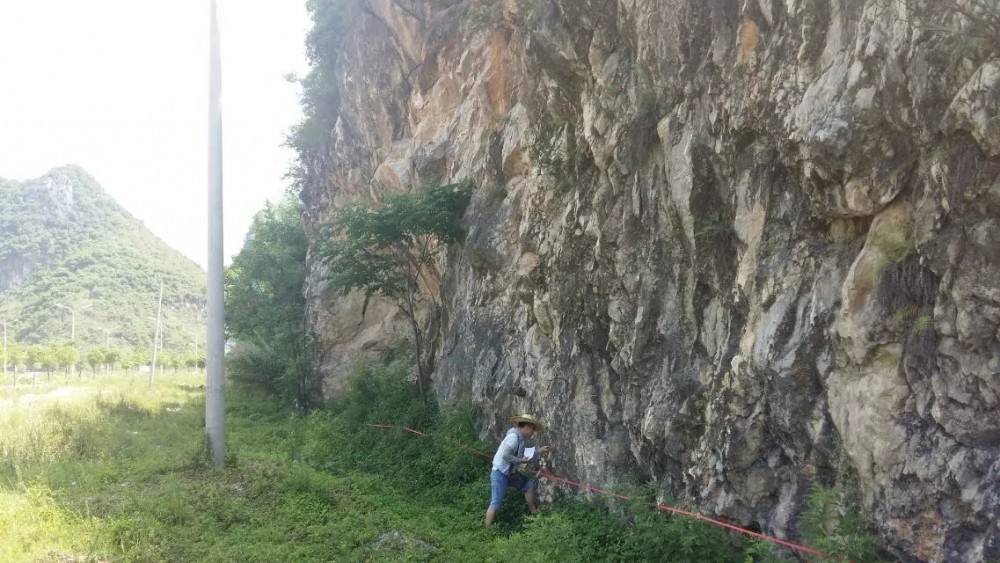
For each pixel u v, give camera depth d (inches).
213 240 390.3
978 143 145.1
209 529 265.9
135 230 4896.7
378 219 477.1
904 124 164.9
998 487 139.9
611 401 290.8
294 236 930.1
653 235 271.9
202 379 1546.5
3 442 408.5
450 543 266.1
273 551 241.8
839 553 165.5
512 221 416.8
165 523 267.3
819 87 187.0
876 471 163.6
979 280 145.8
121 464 377.7
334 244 541.3
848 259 184.7
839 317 176.1
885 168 170.1
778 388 193.8
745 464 207.6
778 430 197.5
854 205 178.4
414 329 508.1
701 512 220.7
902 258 164.4
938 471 151.0
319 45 841.5
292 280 850.8
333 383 663.1
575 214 325.1
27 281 4284.0
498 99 493.7
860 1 180.9
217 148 401.7
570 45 323.0
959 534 147.3
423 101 613.0
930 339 154.7
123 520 258.2
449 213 481.1
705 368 238.4
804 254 198.5
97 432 451.8
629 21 281.3
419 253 555.8
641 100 274.8
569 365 320.8
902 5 163.9
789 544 182.4
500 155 449.7
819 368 184.1
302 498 314.8
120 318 3592.5
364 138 748.6
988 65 142.4
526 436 302.8
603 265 297.9
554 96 350.0
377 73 684.7
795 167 198.7
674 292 259.8
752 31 217.9
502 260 417.7
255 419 647.1
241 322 911.7
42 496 284.0
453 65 574.9
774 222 208.7
